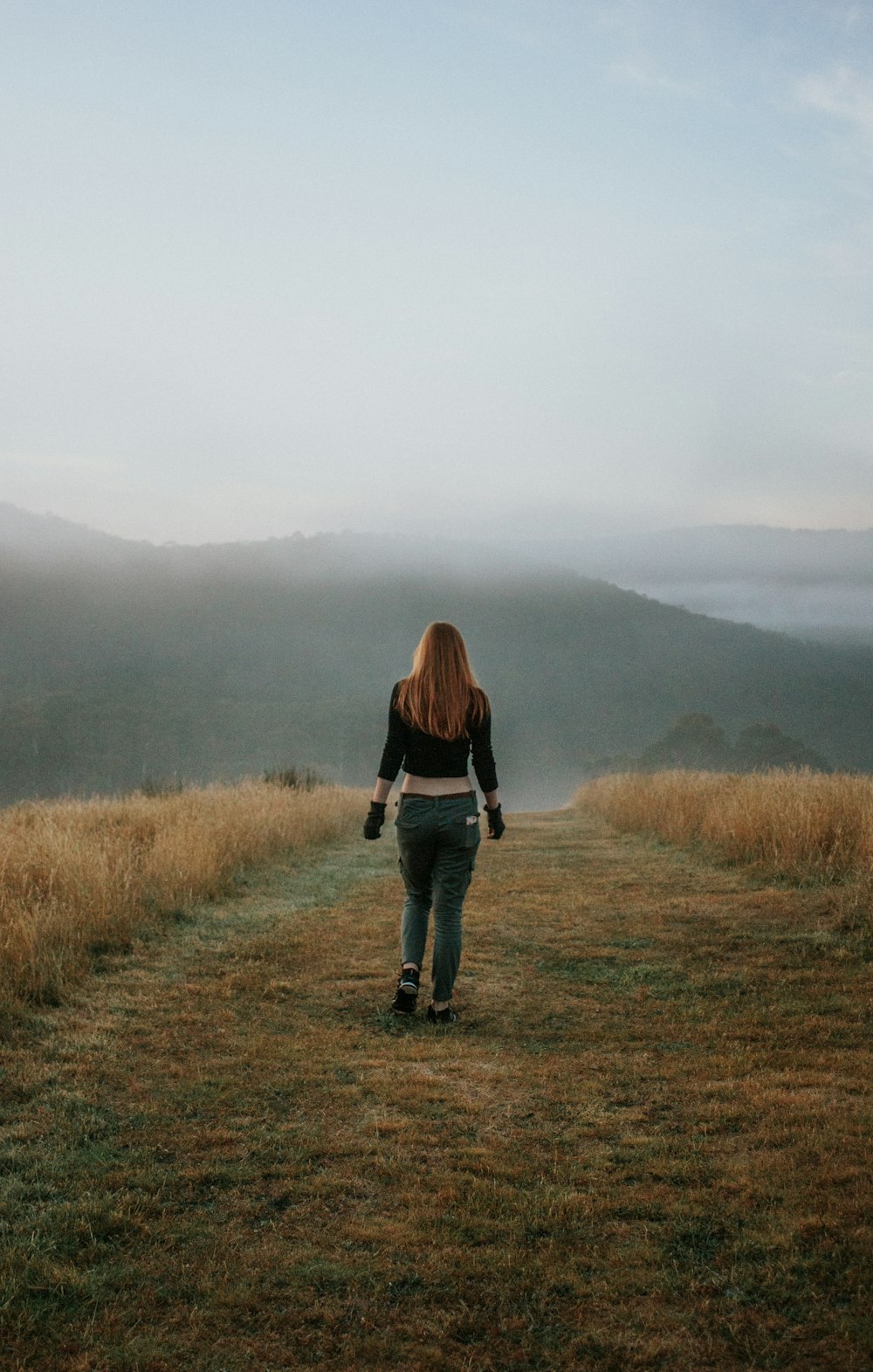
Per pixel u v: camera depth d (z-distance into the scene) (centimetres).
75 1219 264
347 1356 207
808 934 617
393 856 1151
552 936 645
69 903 626
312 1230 260
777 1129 319
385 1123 332
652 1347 208
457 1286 233
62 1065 391
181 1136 321
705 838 1095
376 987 524
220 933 662
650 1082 370
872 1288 225
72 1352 209
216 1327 218
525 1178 290
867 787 1108
